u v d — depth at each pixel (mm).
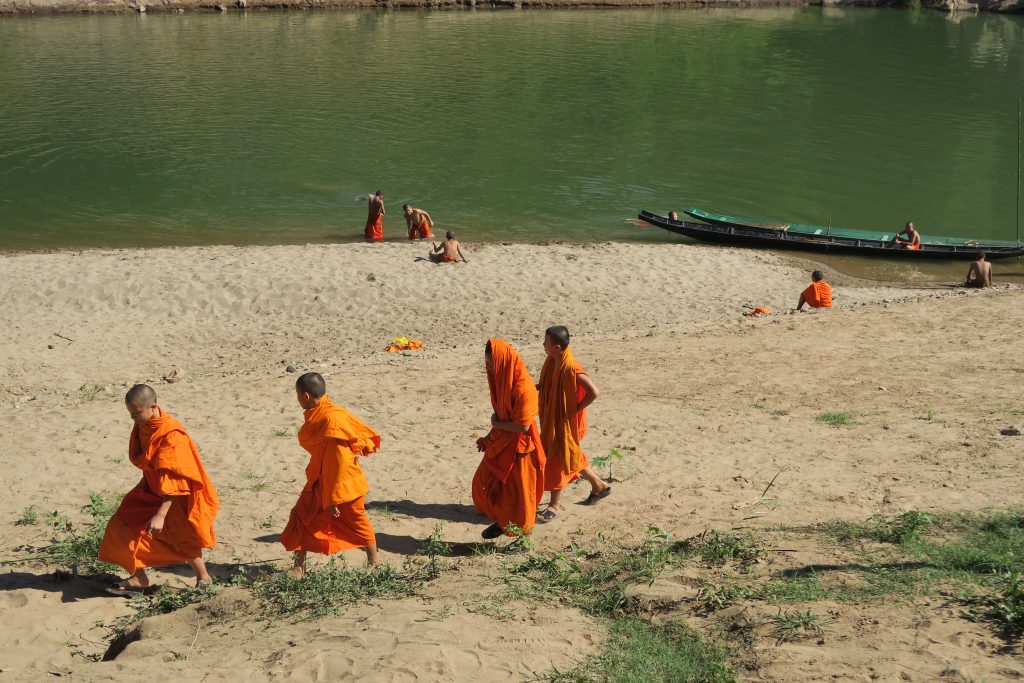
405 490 8969
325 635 5496
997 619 4992
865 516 7078
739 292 20625
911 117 42969
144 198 27969
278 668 5059
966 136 39594
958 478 7980
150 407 6457
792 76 52219
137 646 5719
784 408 11422
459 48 57000
